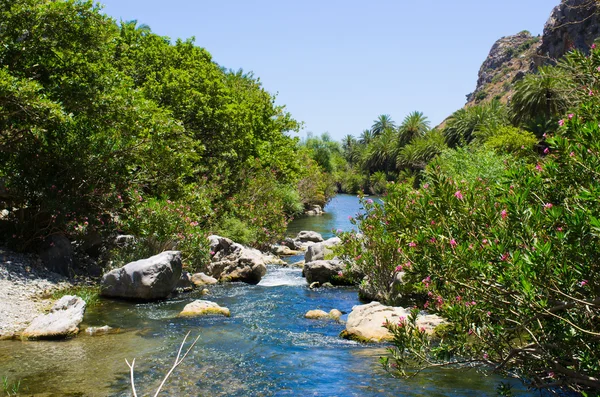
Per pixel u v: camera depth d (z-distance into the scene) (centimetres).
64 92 1426
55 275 1312
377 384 655
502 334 508
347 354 796
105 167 1490
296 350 821
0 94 1199
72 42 1488
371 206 1239
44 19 1410
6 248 1367
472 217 524
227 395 627
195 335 902
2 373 680
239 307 1151
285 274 1645
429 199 552
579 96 602
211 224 2016
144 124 1581
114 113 1511
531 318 449
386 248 1130
